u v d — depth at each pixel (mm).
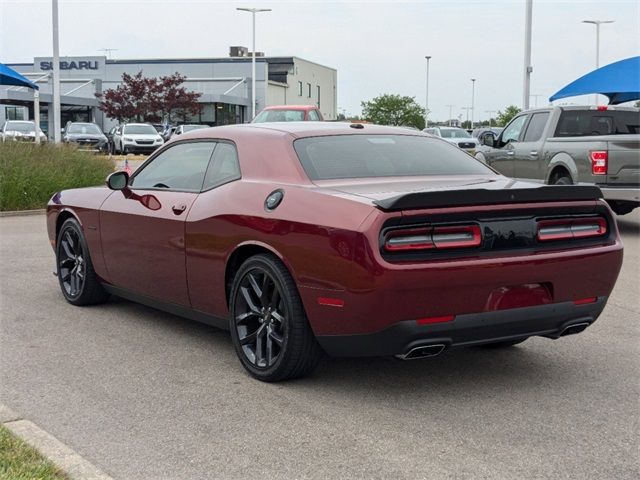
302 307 4691
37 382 4988
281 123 5816
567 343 5957
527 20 26297
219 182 5480
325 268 4445
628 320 6727
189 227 5477
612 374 5176
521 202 4570
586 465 3742
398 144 5586
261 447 3955
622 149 11547
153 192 6035
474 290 4402
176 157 6039
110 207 6418
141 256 6066
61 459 3699
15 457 3621
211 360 5473
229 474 3646
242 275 5020
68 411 4473
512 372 5207
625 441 4035
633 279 8609
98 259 6688
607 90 18688
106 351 5691
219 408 4516
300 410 4477
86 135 36812
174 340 5992
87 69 73250
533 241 4625
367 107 63281
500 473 3648
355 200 4453
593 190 4832
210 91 67938
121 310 6980
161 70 71688
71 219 7023
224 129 5785
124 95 58094
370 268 4238
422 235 4344
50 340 5980
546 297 4672
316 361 4836
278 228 4738
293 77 79188
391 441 4023
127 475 3641
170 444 3998
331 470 3682
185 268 5578
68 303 7219
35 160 16156
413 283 4238
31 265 9133
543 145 12781
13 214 14602
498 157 14234
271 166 5160
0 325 6426
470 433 4133
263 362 4969
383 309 4273
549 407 4535
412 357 4457
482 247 4453
